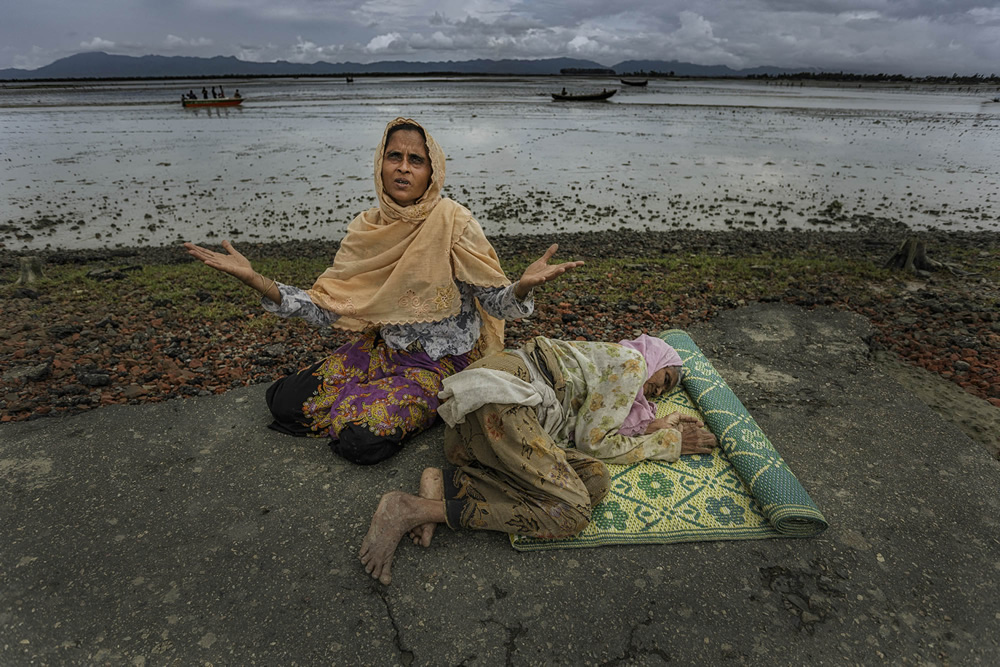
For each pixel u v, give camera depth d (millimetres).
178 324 5613
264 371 4488
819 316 5316
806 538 2697
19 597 2336
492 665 2123
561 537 2604
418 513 2557
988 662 2162
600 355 3139
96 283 7391
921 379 4363
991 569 2547
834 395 3910
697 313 5645
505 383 2668
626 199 15086
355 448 3043
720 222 12930
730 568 2531
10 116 40656
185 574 2461
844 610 2350
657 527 2721
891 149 24234
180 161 20250
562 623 2275
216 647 2168
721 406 3402
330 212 13617
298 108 50062
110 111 45938
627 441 3086
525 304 3062
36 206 13867
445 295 3195
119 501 2842
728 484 2988
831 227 12445
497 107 50469
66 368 4457
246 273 2844
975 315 5641
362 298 3227
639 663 2141
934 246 9562
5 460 3115
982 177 18016
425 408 3207
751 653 2180
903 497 2963
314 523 2742
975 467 3193
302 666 2111
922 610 2357
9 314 5859
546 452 2633
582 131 30453
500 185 16703
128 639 2186
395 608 2330
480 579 2463
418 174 3066
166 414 3561
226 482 2988
